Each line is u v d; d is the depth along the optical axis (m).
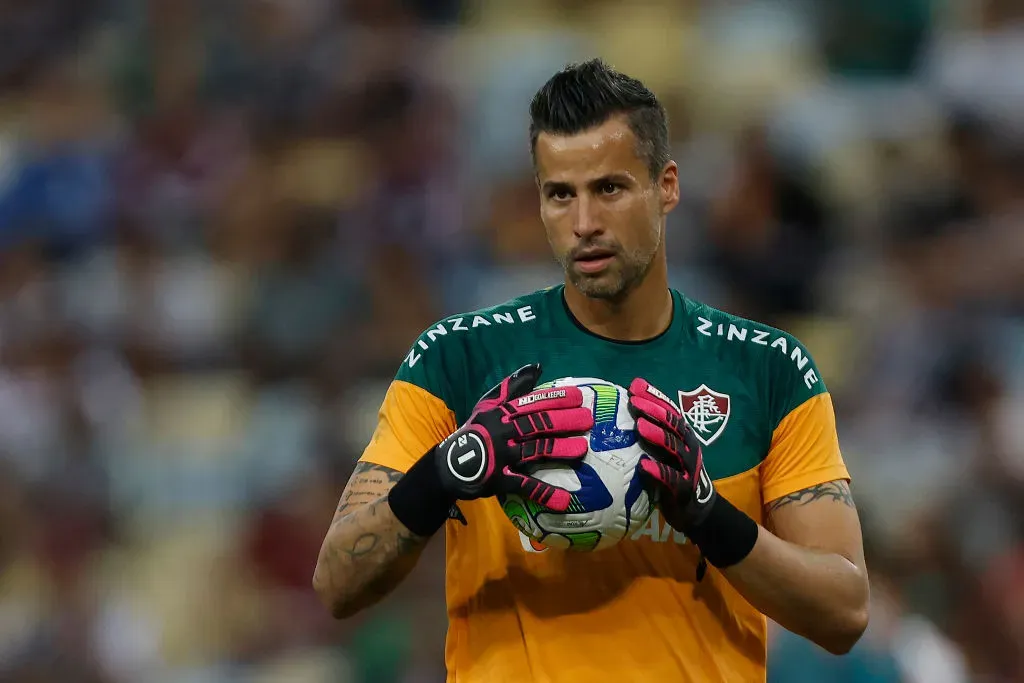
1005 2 36.91
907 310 31.77
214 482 30.58
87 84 39.50
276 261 34.38
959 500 27.44
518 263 33.06
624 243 11.39
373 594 11.52
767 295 32.47
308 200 35.22
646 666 11.78
